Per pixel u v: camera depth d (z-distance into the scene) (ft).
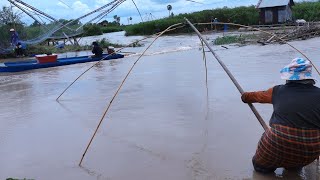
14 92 34.94
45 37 82.17
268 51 55.06
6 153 18.48
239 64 43.42
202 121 21.80
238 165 15.48
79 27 92.27
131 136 19.92
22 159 17.57
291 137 12.85
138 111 24.88
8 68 50.03
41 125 23.06
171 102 26.76
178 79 35.88
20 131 22.06
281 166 13.92
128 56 62.03
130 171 15.53
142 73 41.22
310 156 13.12
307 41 67.72
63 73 46.11
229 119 21.88
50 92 33.63
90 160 16.99
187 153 17.12
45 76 44.65
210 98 27.22
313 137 12.83
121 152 17.72
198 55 56.85
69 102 28.96
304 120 12.77
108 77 39.99
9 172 16.12
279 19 117.50
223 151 17.11
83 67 50.98
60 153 18.08
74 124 22.84
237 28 143.84
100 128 21.68
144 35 145.18
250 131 19.61
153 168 15.69
